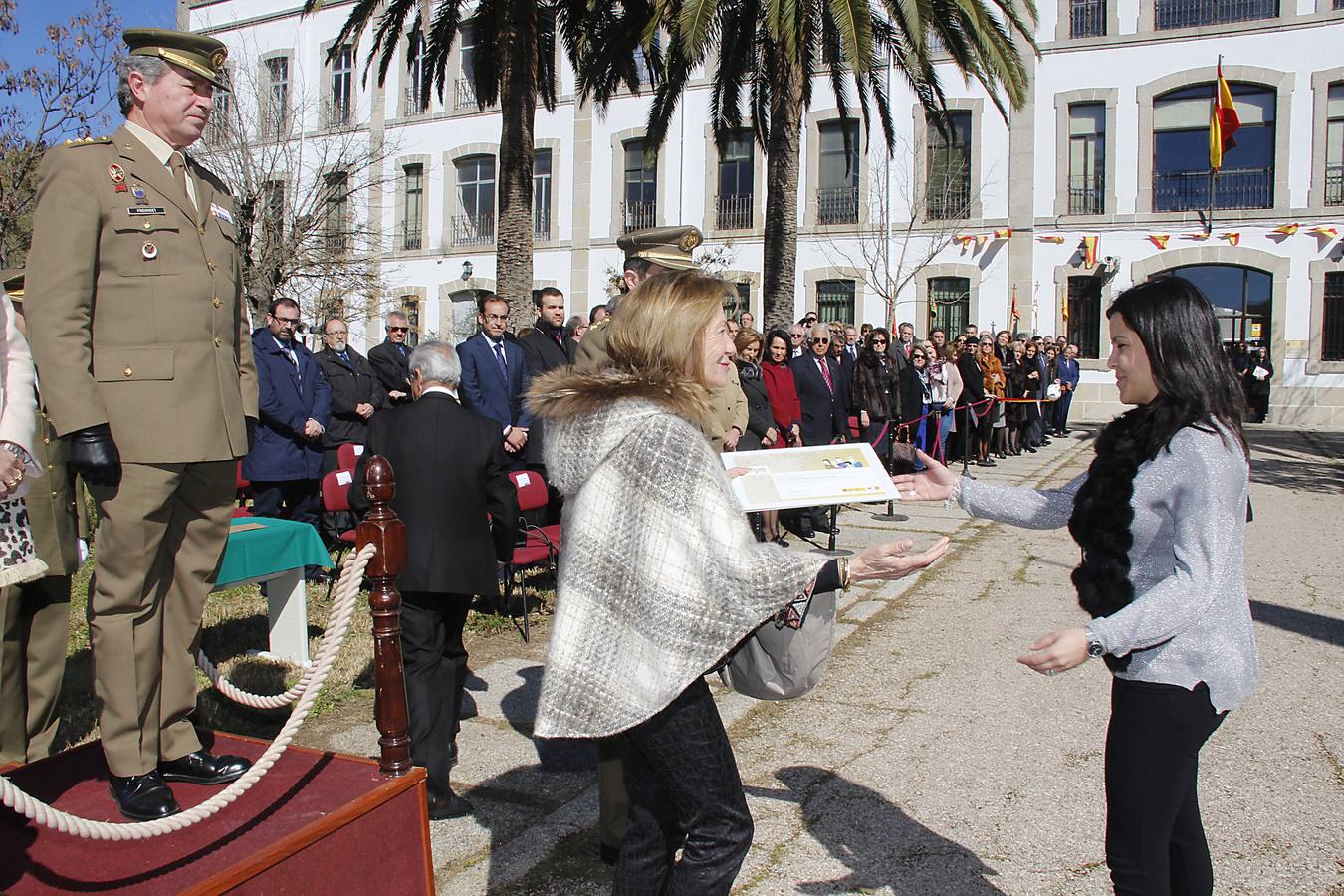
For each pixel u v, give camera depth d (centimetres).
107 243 263
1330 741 428
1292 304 2133
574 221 2639
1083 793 381
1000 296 2288
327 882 237
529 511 638
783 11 1094
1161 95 2195
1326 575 750
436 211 2802
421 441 386
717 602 208
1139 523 227
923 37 1179
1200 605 213
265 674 524
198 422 270
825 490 289
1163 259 2197
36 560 254
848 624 625
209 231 284
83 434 249
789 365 885
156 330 267
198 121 282
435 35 1442
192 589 290
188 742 285
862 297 2381
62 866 224
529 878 324
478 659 563
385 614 264
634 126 2550
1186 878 232
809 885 317
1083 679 518
